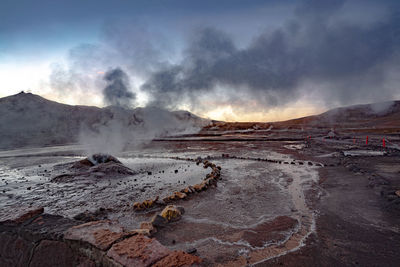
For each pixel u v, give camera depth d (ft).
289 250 9.98
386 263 8.79
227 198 18.20
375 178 21.70
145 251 7.12
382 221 12.79
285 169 30.45
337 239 10.87
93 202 17.88
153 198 18.76
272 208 15.67
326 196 17.98
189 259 6.72
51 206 17.03
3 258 9.66
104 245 7.55
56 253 8.48
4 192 21.13
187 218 14.02
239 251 9.94
